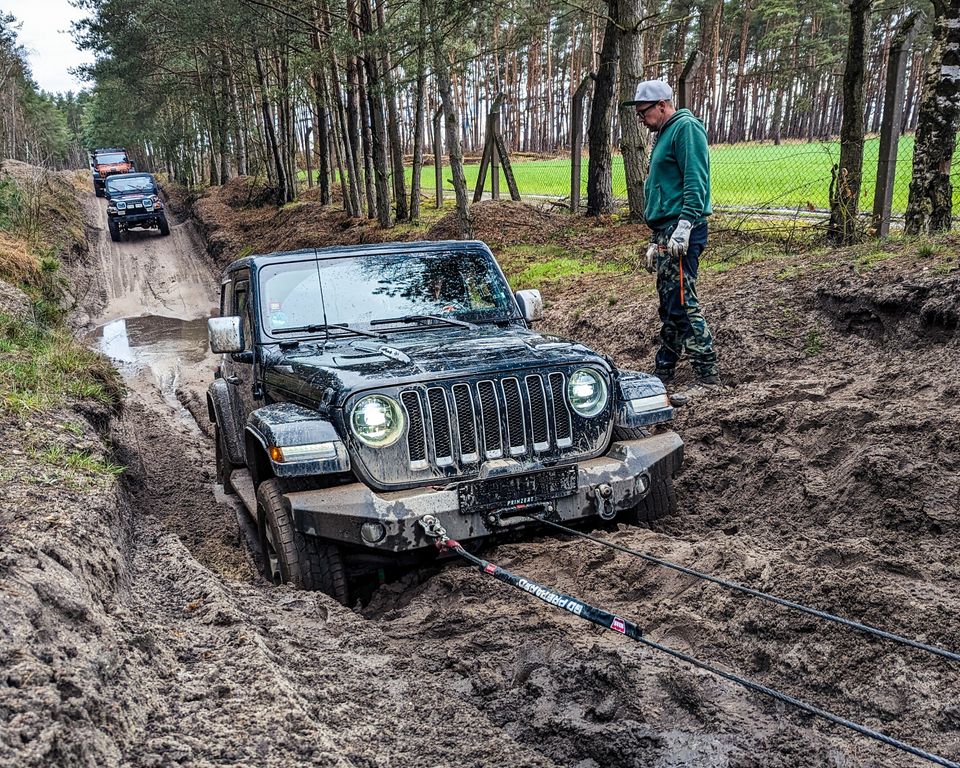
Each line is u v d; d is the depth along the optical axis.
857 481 4.59
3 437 5.45
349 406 4.09
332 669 3.38
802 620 3.35
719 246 11.17
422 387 4.14
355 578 4.71
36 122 98.81
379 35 17.80
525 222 17.33
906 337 5.97
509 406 4.27
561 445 4.39
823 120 37.19
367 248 5.72
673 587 3.85
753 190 19.48
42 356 8.14
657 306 8.46
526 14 16.42
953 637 3.11
